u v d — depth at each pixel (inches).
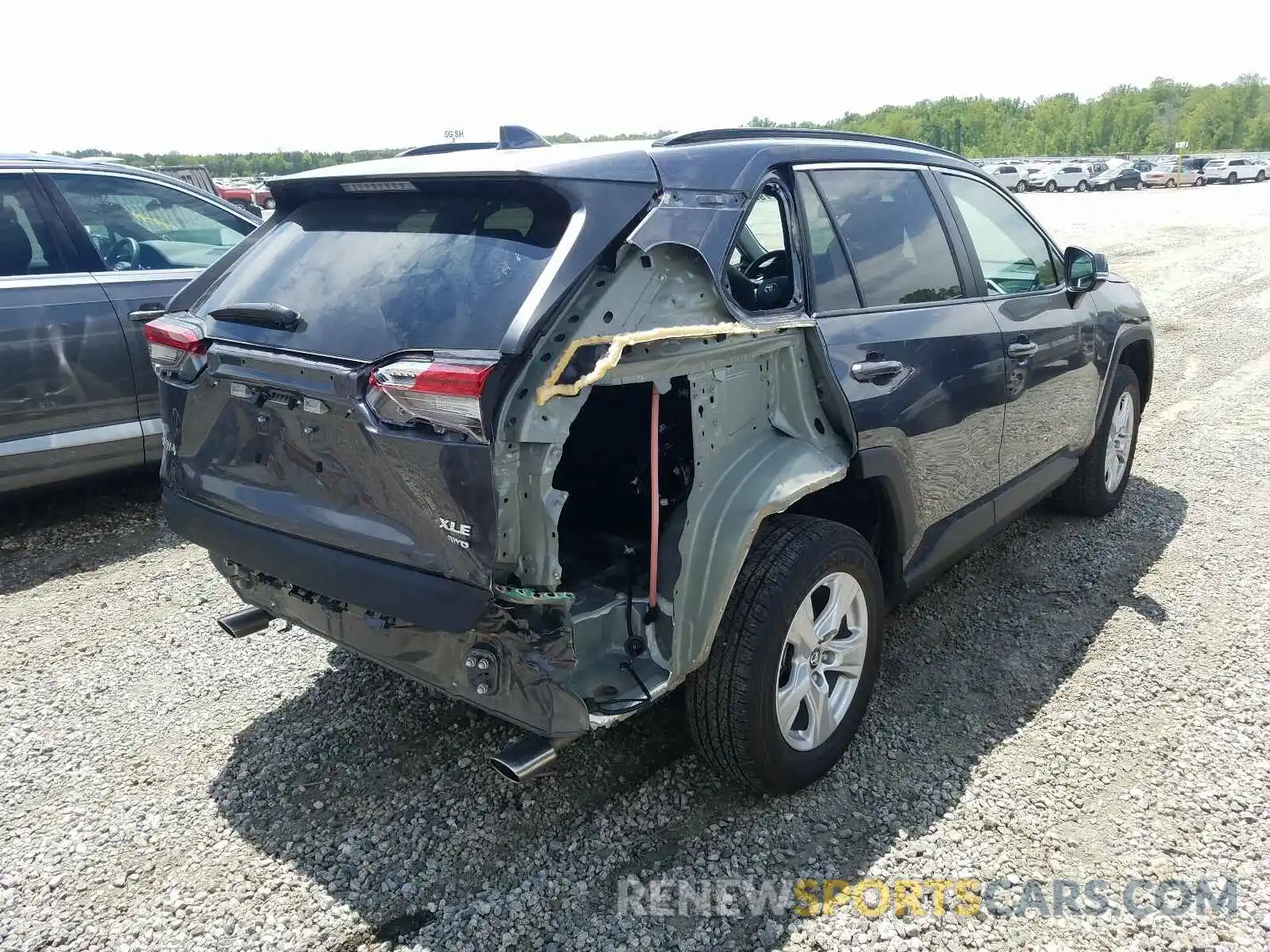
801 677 107.9
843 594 113.3
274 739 125.7
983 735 123.2
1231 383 308.3
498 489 81.8
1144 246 711.7
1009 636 149.0
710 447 98.7
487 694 89.0
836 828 106.4
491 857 103.0
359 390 88.3
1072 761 117.3
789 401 109.1
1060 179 1819.6
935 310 132.8
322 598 102.8
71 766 120.4
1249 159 1989.4
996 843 103.6
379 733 126.6
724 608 97.6
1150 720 125.4
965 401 134.3
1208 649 142.9
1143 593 161.9
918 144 148.9
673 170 99.7
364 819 109.7
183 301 117.2
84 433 193.6
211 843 106.3
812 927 92.6
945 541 138.3
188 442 112.0
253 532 104.9
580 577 103.0
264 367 97.1
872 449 116.1
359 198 110.4
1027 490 160.1
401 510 89.5
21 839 107.1
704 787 113.9
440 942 91.6
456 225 98.0
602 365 82.4
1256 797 109.9
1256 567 170.6
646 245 91.7
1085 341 170.7
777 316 107.0
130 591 172.1
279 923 94.3
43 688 139.2
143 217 211.8
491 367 80.6
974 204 154.1
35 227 192.5
